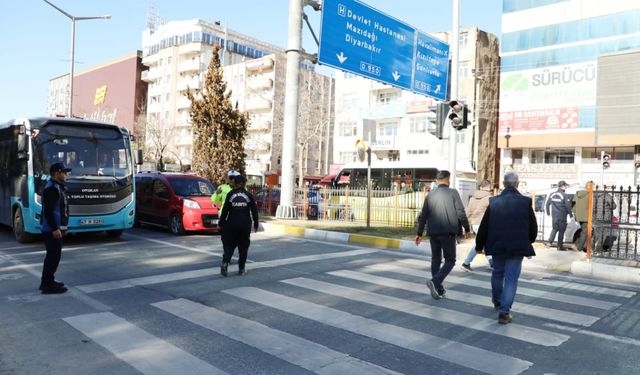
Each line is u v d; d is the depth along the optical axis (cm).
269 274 816
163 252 1031
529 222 562
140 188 1527
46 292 657
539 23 3844
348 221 1848
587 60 3616
